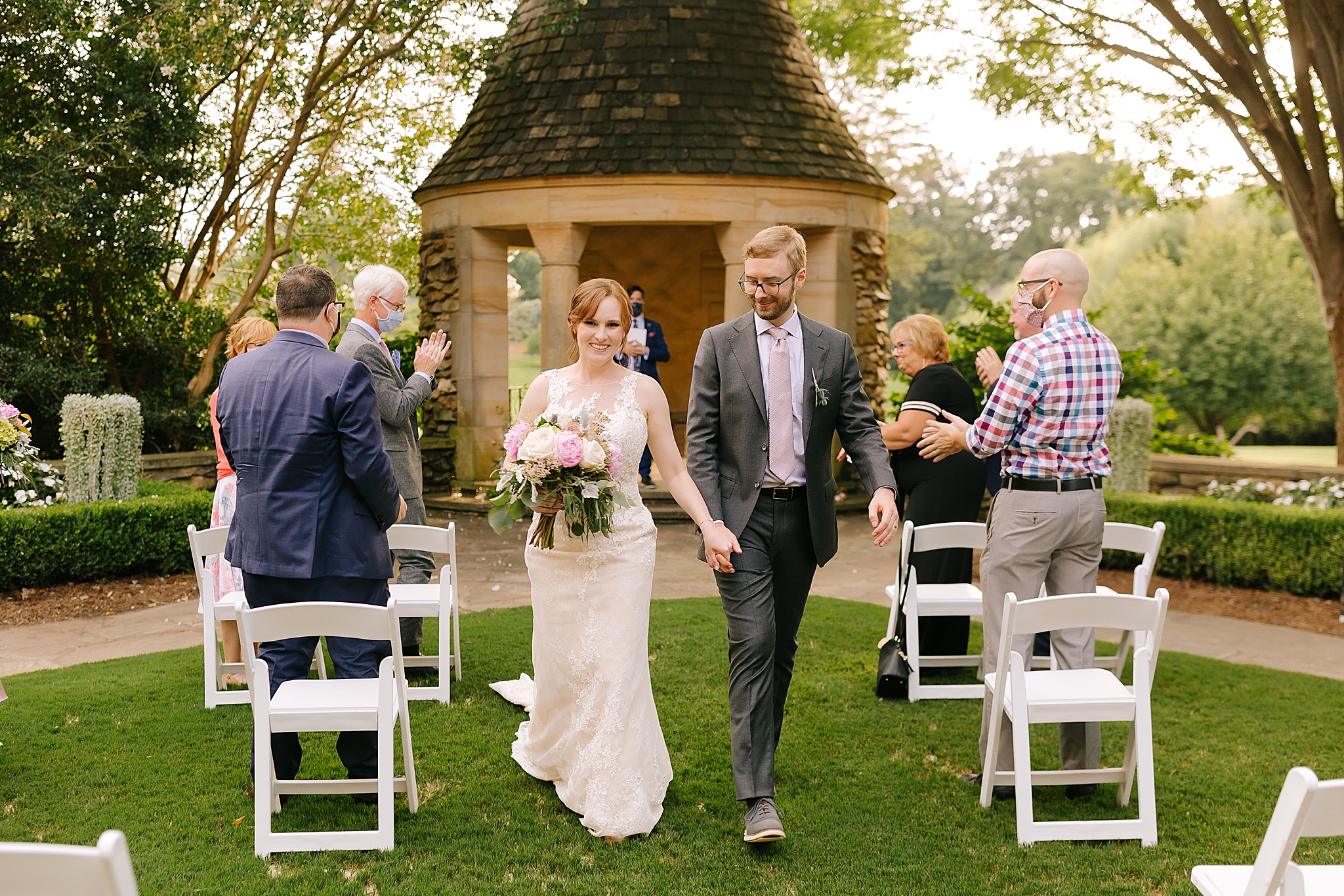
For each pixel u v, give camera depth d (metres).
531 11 11.59
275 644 3.39
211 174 10.74
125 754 3.78
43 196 8.60
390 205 13.82
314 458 3.21
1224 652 5.73
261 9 9.29
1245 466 9.19
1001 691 3.29
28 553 6.57
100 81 9.07
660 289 13.33
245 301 10.98
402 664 3.19
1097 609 3.16
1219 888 2.06
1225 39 9.40
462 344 11.14
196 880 2.86
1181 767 3.85
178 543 7.21
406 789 3.34
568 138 10.38
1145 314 25.94
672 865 3.03
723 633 5.60
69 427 7.06
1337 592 6.94
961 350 10.87
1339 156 9.48
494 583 7.16
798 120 10.80
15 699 4.36
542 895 2.84
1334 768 3.83
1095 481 3.59
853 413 3.44
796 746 4.02
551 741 3.46
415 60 10.70
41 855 1.46
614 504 3.24
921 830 3.29
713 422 3.35
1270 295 24.64
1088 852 3.15
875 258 11.31
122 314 10.52
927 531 4.53
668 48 10.73
